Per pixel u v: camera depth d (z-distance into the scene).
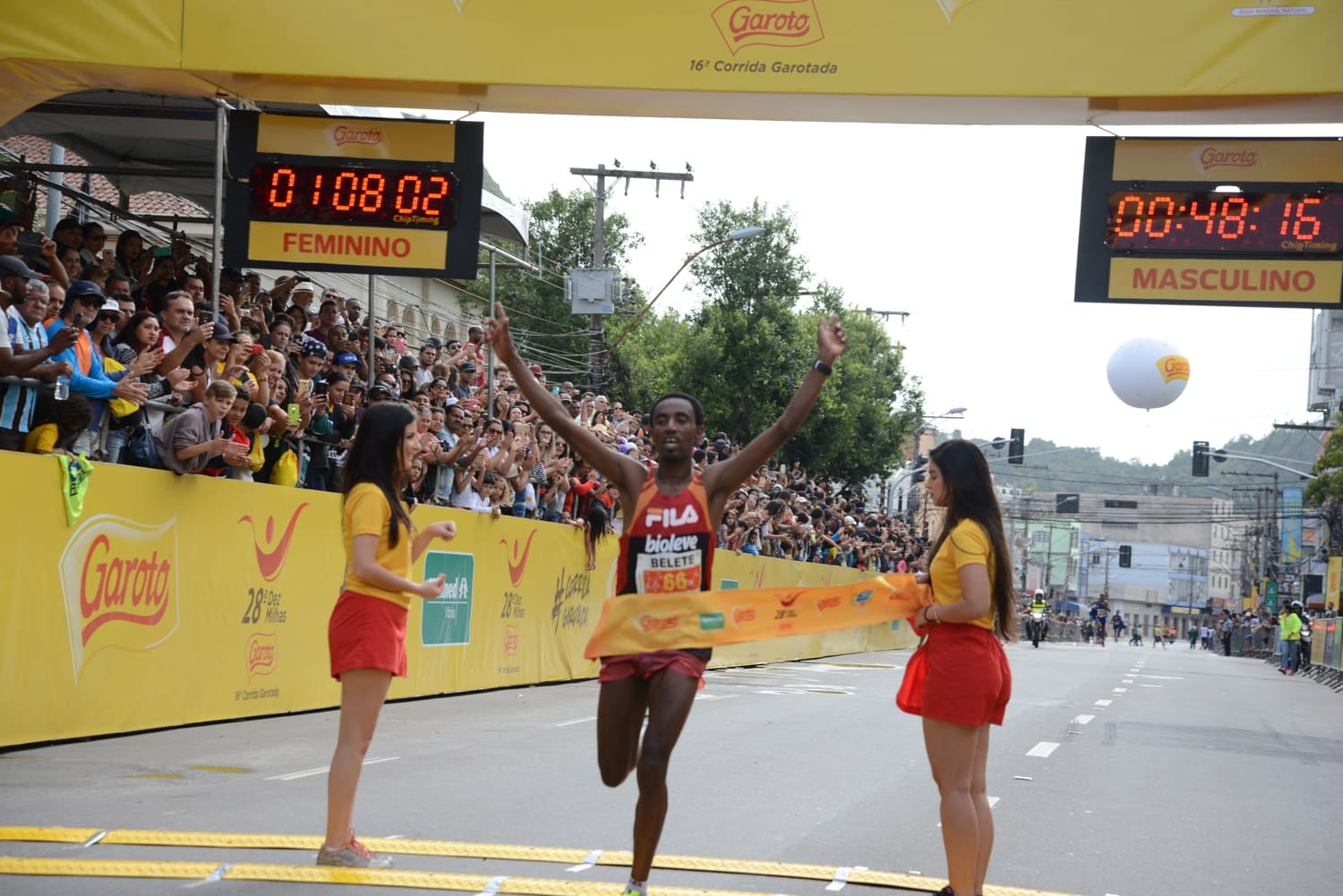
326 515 11.81
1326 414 55.44
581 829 6.98
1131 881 6.51
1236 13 10.05
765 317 36.25
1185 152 10.96
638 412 33.94
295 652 11.42
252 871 5.51
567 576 16.83
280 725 10.67
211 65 10.48
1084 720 15.16
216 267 11.42
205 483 10.16
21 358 8.47
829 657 28.55
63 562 8.78
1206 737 13.91
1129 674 27.95
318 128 11.41
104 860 5.64
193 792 7.45
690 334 36.69
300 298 14.48
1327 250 10.73
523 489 16.16
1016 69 10.21
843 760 10.38
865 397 45.97
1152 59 10.11
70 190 12.29
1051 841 7.45
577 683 16.89
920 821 7.80
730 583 21.22
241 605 10.67
